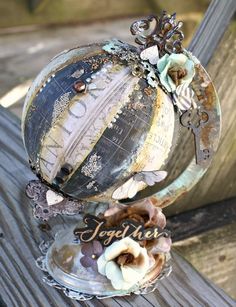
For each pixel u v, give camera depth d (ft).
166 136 1.68
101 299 1.81
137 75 1.63
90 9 5.59
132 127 1.61
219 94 2.23
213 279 2.43
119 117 1.60
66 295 1.81
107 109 1.60
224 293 1.87
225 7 2.20
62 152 1.63
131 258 1.75
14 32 5.23
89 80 1.62
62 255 1.87
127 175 1.66
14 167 2.37
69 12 5.49
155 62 1.67
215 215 2.46
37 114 1.67
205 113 1.82
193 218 2.42
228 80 2.23
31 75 4.51
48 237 2.04
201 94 1.81
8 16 5.23
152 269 1.89
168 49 1.70
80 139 1.60
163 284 1.88
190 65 1.67
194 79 1.79
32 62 4.75
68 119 1.61
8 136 2.55
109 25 5.63
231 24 2.16
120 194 1.70
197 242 2.33
